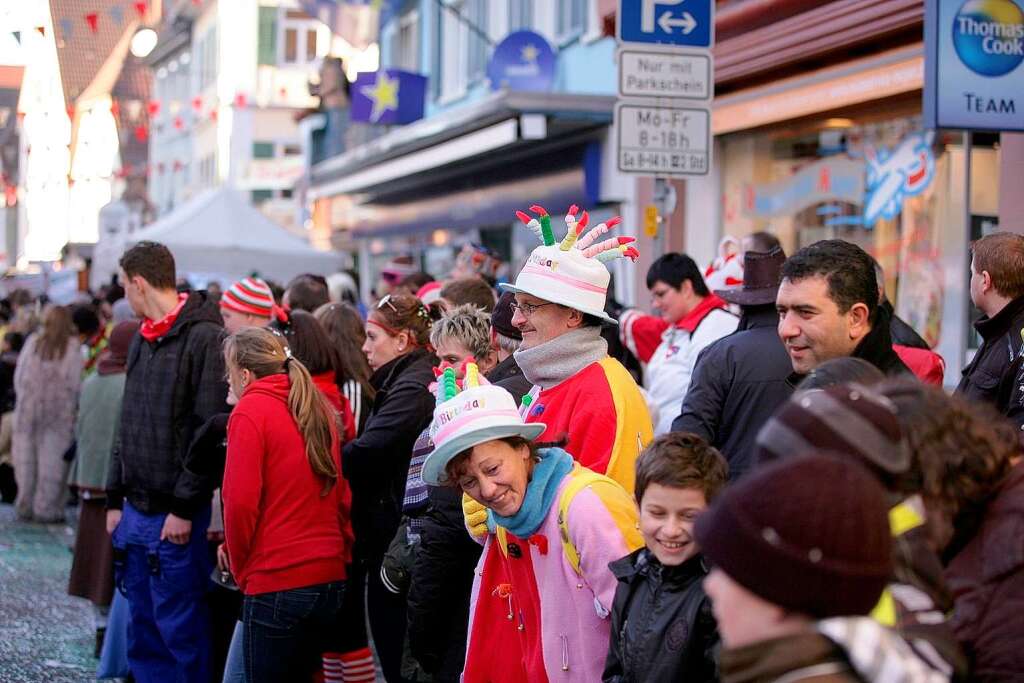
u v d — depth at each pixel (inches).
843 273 153.1
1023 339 202.1
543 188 690.2
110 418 326.6
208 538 267.3
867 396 89.7
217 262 653.3
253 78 1716.3
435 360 237.9
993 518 102.8
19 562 439.5
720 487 132.3
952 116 253.8
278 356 226.5
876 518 74.2
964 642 101.9
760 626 75.9
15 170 1589.6
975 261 209.8
